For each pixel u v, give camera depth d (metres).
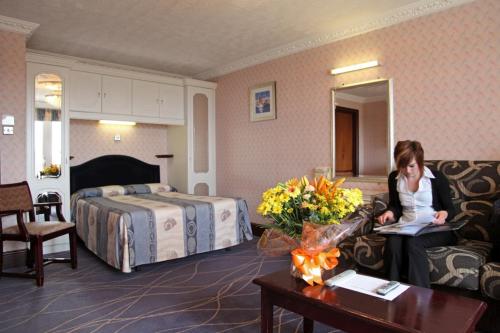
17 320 2.24
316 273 1.61
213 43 4.13
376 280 1.68
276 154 4.48
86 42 4.04
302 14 3.34
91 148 4.82
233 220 3.83
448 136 3.02
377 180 3.47
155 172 5.41
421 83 3.17
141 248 3.12
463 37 2.92
